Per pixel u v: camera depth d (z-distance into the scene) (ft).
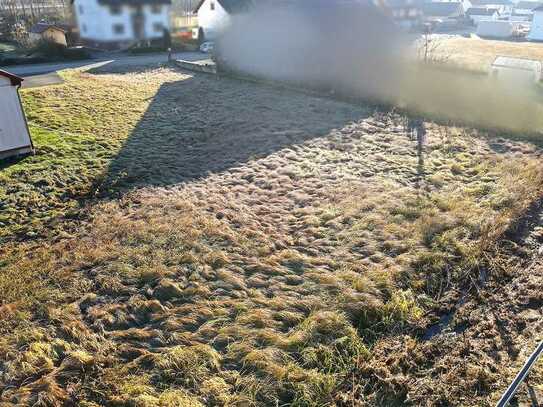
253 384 15.39
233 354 16.66
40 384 15.20
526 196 27.81
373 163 34.14
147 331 17.78
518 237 24.14
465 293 20.20
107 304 19.27
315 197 28.96
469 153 35.78
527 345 17.04
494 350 17.01
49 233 25.20
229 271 21.44
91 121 45.85
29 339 17.29
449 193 28.71
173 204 27.99
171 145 39.60
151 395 15.01
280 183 31.30
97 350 16.81
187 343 17.22
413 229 24.52
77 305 19.22
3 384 15.44
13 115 34.35
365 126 43.32
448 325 18.40
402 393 15.26
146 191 30.30
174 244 23.52
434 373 16.03
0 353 16.66
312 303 19.13
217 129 43.70
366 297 19.30
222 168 34.32
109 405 14.73
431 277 21.12
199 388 15.24
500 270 21.49
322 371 16.08
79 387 15.29
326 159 35.29
